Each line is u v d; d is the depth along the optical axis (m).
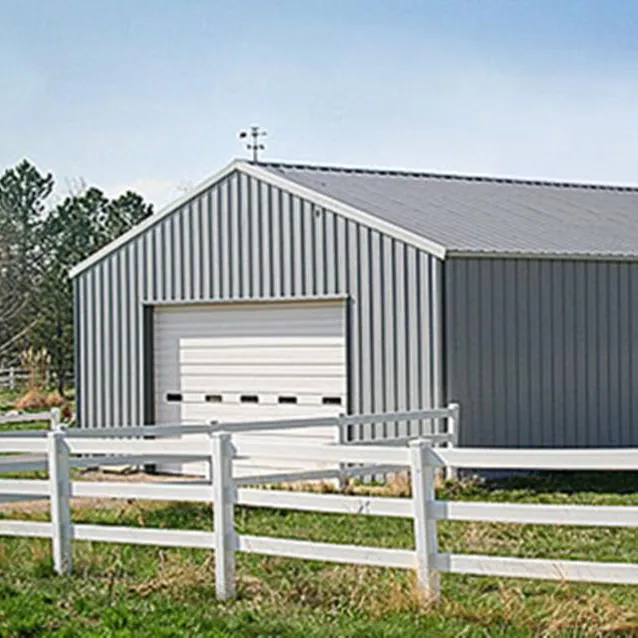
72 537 9.69
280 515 12.28
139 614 8.03
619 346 16.91
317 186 18.08
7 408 30.44
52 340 37.34
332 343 16.36
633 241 17.81
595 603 7.80
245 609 8.18
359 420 14.11
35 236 48.81
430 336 15.09
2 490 10.34
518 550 10.08
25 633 7.71
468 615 7.66
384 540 10.77
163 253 18.42
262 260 17.09
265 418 17.19
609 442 16.69
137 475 17.97
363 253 15.86
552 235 17.09
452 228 16.25
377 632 7.37
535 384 15.84
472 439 15.13
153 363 18.69
